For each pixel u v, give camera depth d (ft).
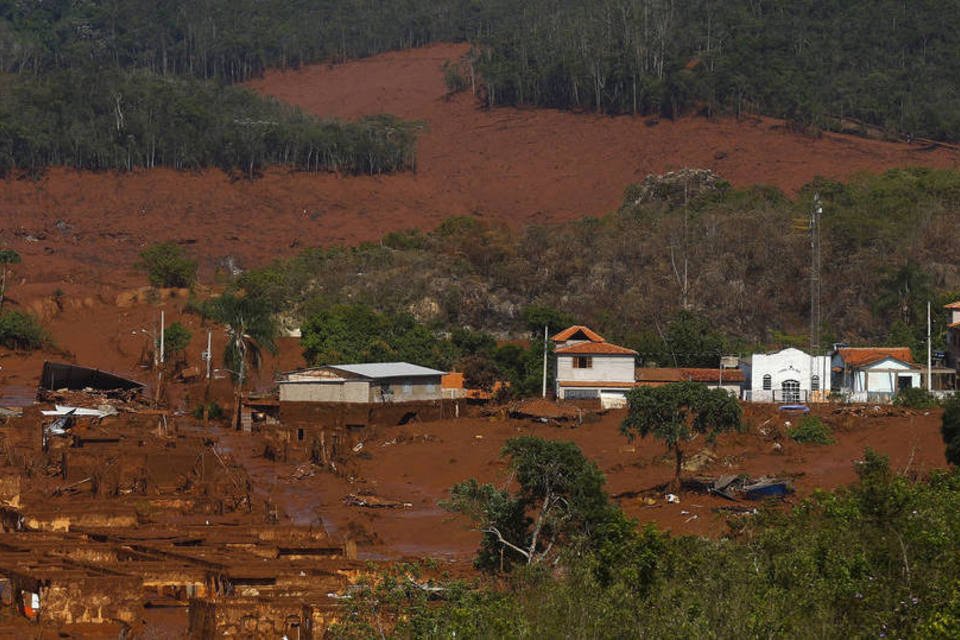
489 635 248.11
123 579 361.51
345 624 290.97
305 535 465.06
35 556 408.05
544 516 395.96
